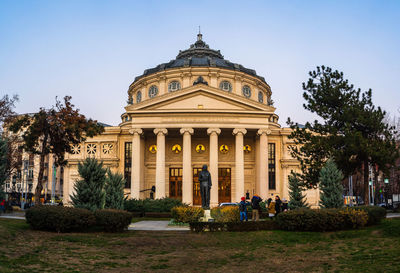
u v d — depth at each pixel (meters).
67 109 42.53
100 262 16.22
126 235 23.00
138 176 52.31
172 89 63.12
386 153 31.30
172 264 16.55
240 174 51.69
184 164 51.75
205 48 73.69
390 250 16.89
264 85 68.81
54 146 43.09
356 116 33.28
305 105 36.25
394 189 64.62
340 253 17.48
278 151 59.38
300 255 17.70
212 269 15.71
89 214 23.02
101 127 45.84
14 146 53.47
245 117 53.22
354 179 82.69
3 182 30.36
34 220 22.16
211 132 52.28
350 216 23.09
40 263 14.99
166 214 40.66
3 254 15.52
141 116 53.28
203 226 24.56
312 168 34.69
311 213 23.23
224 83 63.25
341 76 35.94
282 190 57.94
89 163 25.92
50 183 87.06
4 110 48.84
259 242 21.11
